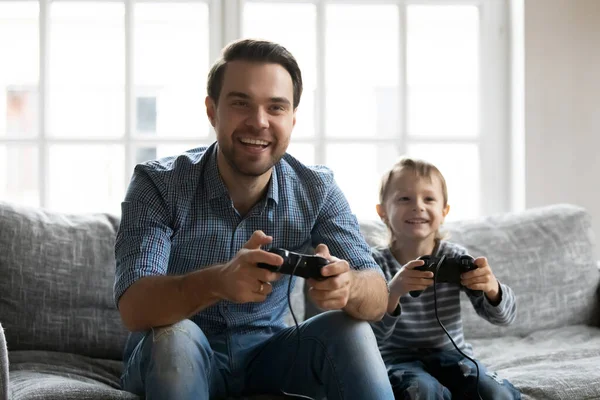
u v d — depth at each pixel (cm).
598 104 263
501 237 228
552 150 262
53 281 196
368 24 271
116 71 264
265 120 156
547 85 261
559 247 229
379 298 155
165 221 162
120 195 263
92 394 150
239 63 157
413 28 273
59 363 187
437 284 190
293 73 162
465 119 276
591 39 262
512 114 270
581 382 172
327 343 150
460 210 275
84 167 263
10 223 198
